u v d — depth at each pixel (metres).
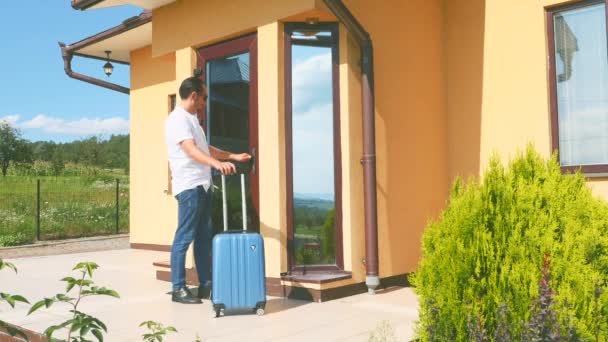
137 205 9.41
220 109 5.16
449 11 5.58
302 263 4.62
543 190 2.53
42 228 10.91
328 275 4.46
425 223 5.20
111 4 6.18
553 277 2.36
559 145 4.80
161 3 5.64
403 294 4.51
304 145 4.66
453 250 2.48
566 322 2.23
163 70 8.94
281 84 4.59
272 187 4.57
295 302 4.26
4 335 3.67
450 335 2.47
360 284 4.57
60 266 6.86
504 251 2.44
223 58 5.17
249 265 3.82
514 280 2.36
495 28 5.21
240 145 4.93
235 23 4.92
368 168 4.55
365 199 4.57
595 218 2.51
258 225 4.72
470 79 5.39
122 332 3.40
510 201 2.51
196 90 4.29
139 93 9.42
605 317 2.32
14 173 19.98
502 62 5.15
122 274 6.04
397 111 5.00
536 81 4.92
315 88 4.68
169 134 4.23
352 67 4.61
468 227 2.50
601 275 2.40
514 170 2.67
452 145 5.53
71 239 10.73
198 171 4.28
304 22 4.61
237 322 3.63
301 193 4.64
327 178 4.63
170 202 8.77
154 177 9.10
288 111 4.61
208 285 4.50
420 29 5.33
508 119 5.10
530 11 4.96
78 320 1.98
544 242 2.38
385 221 4.80
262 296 3.81
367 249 4.54
